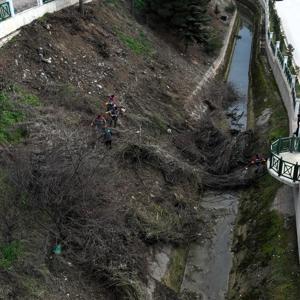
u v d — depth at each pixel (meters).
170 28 22.09
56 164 10.24
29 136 11.53
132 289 9.95
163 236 12.23
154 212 12.62
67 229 10.09
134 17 21.33
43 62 14.44
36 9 15.63
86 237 10.17
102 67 16.39
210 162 15.97
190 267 12.57
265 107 18.70
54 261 9.58
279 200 12.88
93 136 12.74
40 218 10.02
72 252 9.91
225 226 13.96
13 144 11.12
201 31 22.00
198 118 17.88
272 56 22.00
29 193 10.05
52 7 16.62
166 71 19.28
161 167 13.98
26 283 8.73
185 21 21.36
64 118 12.85
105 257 10.19
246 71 25.75
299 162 11.02
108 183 11.50
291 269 10.58
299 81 17.39
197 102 19.02
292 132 14.73
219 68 24.17
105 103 14.87
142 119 15.33
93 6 19.00
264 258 11.48
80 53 16.14
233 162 15.77
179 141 15.91
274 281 10.54
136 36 19.77
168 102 17.53
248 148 16.42
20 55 13.95
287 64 18.42
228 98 21.55
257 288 10.79
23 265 8.98
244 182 15.16
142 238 11.74
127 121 14.80
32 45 14.57
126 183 12.66
